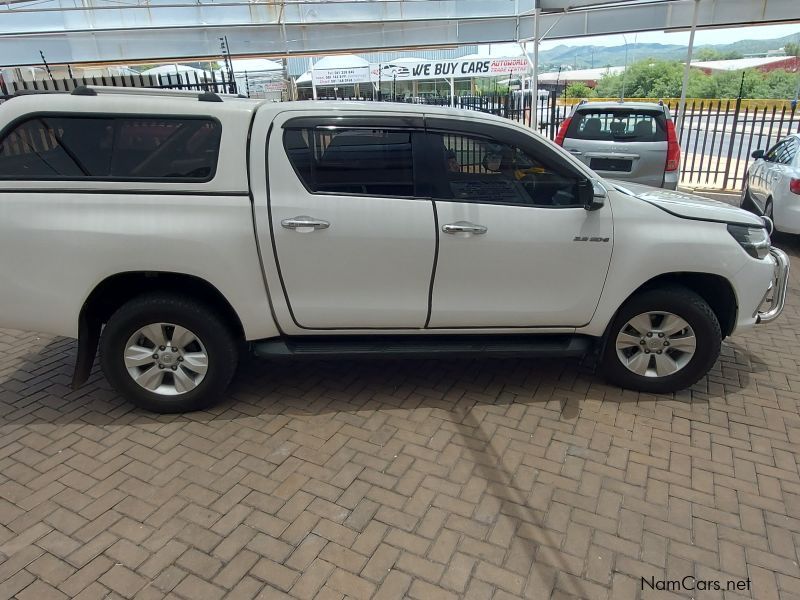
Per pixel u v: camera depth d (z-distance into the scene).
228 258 3.25
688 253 3.53
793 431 3.48
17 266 3.21
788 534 2.68
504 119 3.47
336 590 2.37
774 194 7.48
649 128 7.56
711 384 4.05
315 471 3.11
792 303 5.67
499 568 2.48
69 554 2.55
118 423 3.55
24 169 3.20
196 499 2.90
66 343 4.72
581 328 3.71
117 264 3.21
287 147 3.27
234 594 2.35
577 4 9.17
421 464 3.17
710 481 3.04
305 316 3.48
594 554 2.56
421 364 4.33
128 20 14.17
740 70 34.03
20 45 13.98
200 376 3.56
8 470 3.12
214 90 10.87
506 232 3.42
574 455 3.25
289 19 14.80
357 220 3.31
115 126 3.20
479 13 15.26
